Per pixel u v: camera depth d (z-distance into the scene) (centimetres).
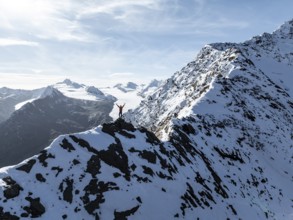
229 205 4172
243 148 5900
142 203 3253
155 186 3547
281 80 11444
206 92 7344
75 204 2948
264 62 12838
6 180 2869
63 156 3272
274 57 13850
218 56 13350
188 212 3531
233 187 4675
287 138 7038
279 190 5250
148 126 12600
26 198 2791
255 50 14262
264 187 5144
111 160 3488
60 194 2977
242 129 6494
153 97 15888
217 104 6981
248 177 5156
